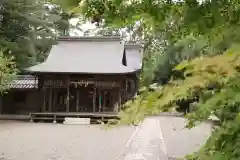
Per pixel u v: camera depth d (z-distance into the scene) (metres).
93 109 30.86
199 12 1.03
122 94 32.34
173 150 13.61
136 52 41.25
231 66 0.85
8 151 13.96
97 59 32.97
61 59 33.00
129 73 30.19
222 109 1.12
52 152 13.83
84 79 31.08
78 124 28.23
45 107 32.31
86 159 12.38
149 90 1.04
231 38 1.01
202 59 0.91
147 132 20.36
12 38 32.00
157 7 1.07
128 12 1.06
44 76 31.36
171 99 0.97
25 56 31.64
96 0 1.04
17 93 34.66
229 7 1.02
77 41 35.69
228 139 1.08
